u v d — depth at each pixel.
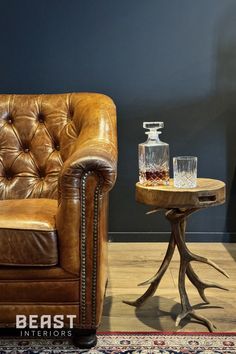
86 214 1.76
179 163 1.92
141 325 1.97
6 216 1.84
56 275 1.78
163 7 2.90
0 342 1.85
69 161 1.77
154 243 3.05
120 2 2.90
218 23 2.90
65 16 2.91
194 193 1.84
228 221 3.04
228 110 2.97
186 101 2.97
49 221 1.81
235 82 2.94
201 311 2.08
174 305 2.15
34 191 2.38
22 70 2.95
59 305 1.80
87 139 1.98
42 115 2.46
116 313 2.08
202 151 3.01
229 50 2.92
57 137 2.41
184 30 2.91
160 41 2.93
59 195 1.80
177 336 1.88
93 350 1.78
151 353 1.75
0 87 2.96
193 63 2.94
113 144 1.96
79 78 2.96
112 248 2.96
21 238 1.76
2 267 1.79
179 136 3.00
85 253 1.77
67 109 2.45
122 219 3.06
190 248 2.94
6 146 2.42
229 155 3.00
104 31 2.92
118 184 3.03
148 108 2.98
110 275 2.51
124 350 1.78
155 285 2.07
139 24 2.91
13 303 1.80
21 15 2.91
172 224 1.99
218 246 2.98
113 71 2.95
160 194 1.87
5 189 2.38
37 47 2.93
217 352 1.75
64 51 2.94
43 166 2.40
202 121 2.98
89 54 2.94
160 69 2.95
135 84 2.96
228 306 2.13
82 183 1.74
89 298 1.80
